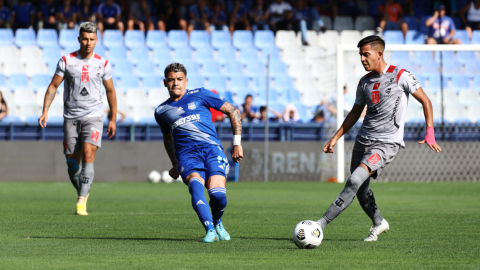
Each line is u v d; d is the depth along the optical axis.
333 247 17.31
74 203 33.91
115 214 27.67
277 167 60.00
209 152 18.50
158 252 16.19
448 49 56.72
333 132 62.28
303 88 75.88
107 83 28.12
